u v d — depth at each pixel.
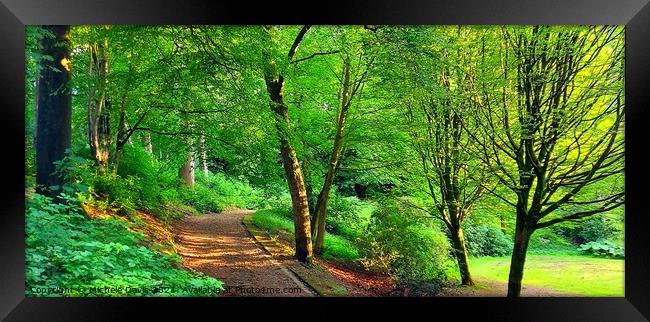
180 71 6.70
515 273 6.18
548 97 6.18
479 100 6.81
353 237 10.05
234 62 6.50
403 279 6.93
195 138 8.80
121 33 6.10
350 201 10.99
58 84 5.11
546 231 8.31
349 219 10.80
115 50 6.67
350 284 6.77
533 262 8.45
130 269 4.43
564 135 6.06
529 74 6.06
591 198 6.73
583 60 6.06
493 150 7.09
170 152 9.08
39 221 4.20
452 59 6.89
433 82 6.62
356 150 9.61
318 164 9.69
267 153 8.41
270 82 7.48
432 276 7.14
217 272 6.03
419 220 8.16
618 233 8.57
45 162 5.01
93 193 6.54
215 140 8.55
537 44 5.92
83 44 6.80
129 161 9.07
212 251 7.35
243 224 10.75
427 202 8.91
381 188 10.40
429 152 8.27
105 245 4.12
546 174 6.54
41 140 5.02
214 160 11.31
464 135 7.77
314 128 9.43
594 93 5.75
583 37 5.78
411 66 6.49
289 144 7.72
